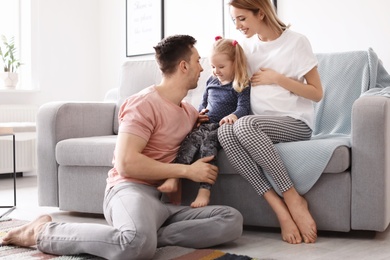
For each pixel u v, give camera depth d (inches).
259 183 85.3
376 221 82.7
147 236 68.9
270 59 92.0
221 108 93.3
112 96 139.4
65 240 72.9
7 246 79.9
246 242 83.6
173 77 84.4
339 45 133.3
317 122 105.7
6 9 186.4
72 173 105.4
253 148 83.0
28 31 185.0
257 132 83.4
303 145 84.8
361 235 87.3
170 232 78.2
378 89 98.8
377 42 126.3
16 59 185.8
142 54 184.1
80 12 195.8
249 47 95.1
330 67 108.1
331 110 105.0
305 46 90.7
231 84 93.8
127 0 188.4
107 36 197.6
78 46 195.6
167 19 176.6
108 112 120.2
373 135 82.0
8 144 170.2
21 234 79.0
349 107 103.7
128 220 70.3
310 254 75.2
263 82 91.1
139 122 79.7
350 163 84.1
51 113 108.0
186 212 80.6
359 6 129.1
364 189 83.0
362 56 106.2
